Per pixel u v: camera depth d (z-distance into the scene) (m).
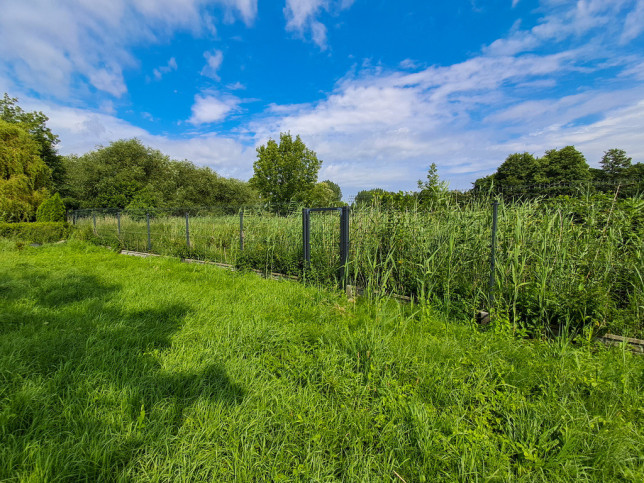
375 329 3.13
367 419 2.01
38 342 3.03
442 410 2.13
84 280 5.90
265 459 1.74
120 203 25.08
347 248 5.43
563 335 2.95
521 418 2.00
